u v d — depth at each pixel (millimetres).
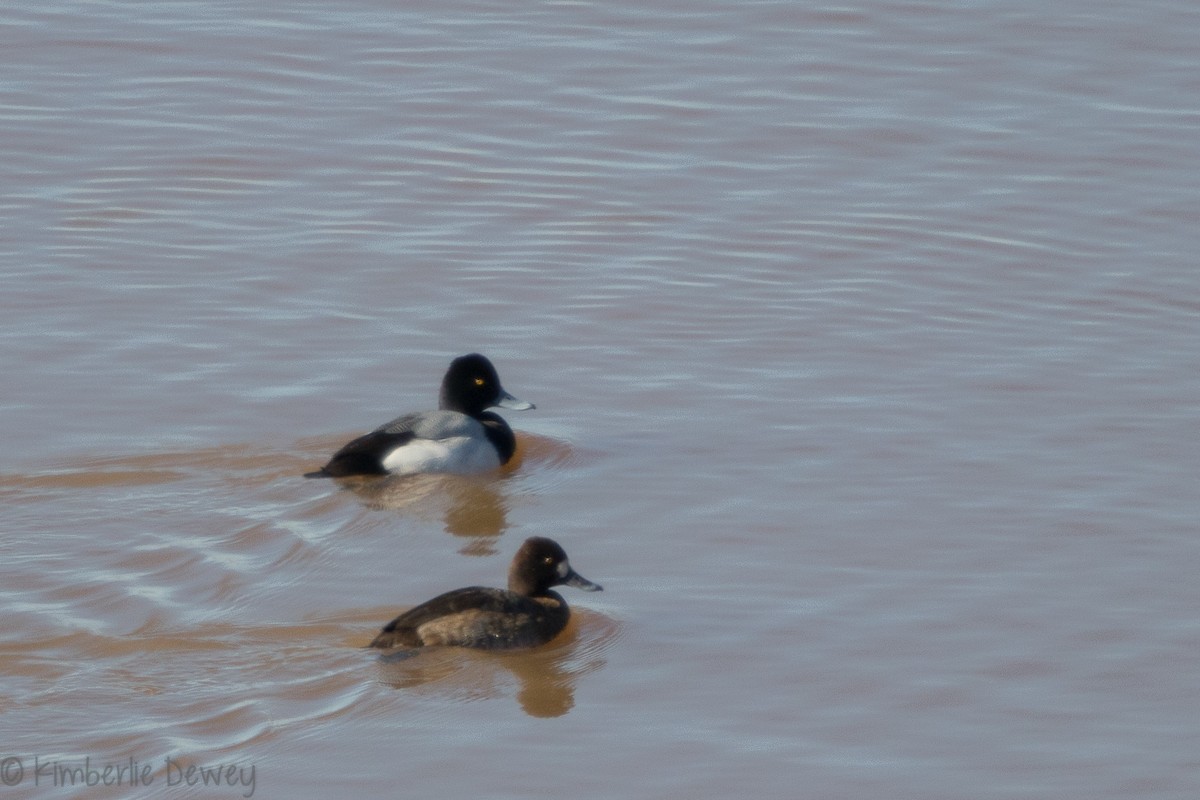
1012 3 29000
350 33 27938
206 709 12445
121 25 27938
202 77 26297
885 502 16172
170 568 14594
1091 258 21547
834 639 13883
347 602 14211
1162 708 13008
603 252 21641
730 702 13016
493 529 15820
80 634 13336
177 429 17250
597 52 27297
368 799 11680
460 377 17703
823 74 26609
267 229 22016
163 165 23594
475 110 25391
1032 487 16438
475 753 12250
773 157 24156
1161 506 16078
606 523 15891
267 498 16031
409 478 16516
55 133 24375
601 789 11930
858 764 12273
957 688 13227
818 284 20922
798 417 17906
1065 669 13500
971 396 18359
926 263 21406
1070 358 19188
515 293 20609
